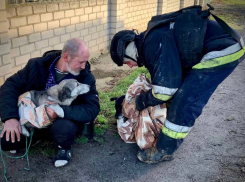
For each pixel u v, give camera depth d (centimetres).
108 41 693
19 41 450
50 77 297
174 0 1088
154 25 256
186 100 254
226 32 256
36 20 473
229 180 291
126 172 299
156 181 288
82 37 596
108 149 333
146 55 258
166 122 271
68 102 284
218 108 448
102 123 380
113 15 671
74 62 277
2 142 285
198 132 378
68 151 304
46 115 272
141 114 311
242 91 522
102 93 462
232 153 336
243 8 1698
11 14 425
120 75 568
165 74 249
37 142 324
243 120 413
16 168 294
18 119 280
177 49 250
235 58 251
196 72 251
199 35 244
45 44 504
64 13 531
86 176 289
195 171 304
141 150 316
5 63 410
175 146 274
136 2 792
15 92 289
